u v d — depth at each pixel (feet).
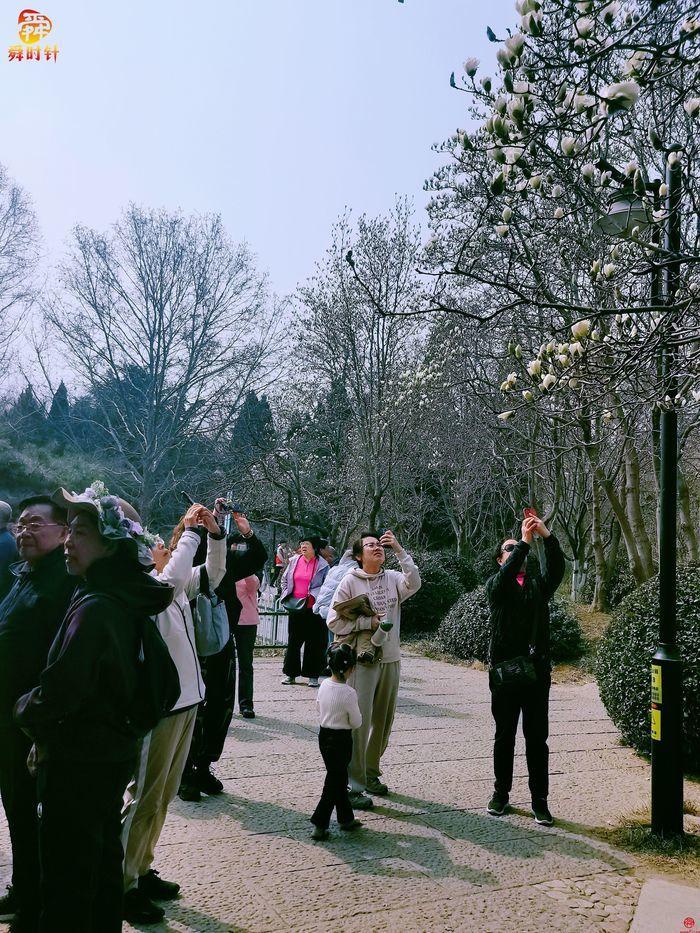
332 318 50.06
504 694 15.70
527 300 11.44
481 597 38.34
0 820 14.23
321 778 17.66
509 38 9.83
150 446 99.50
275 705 25.82
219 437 94.27
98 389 103.09
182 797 15.87
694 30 9.27
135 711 8.61
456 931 10.69
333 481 62.08
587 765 20.08
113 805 8.45
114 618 8.45
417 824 14.97
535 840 14.35
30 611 10.27
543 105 11.53
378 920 10.93
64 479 95.91
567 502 55.67
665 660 14.71
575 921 11.09
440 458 64.69
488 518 83.30
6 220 97.60
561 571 15.78
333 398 61.16
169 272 99.60
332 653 14.37
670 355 13.52
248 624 23.93
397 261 47.01
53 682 7.93
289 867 12.64
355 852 13.41
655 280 14.10
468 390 41.19
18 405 109.09
